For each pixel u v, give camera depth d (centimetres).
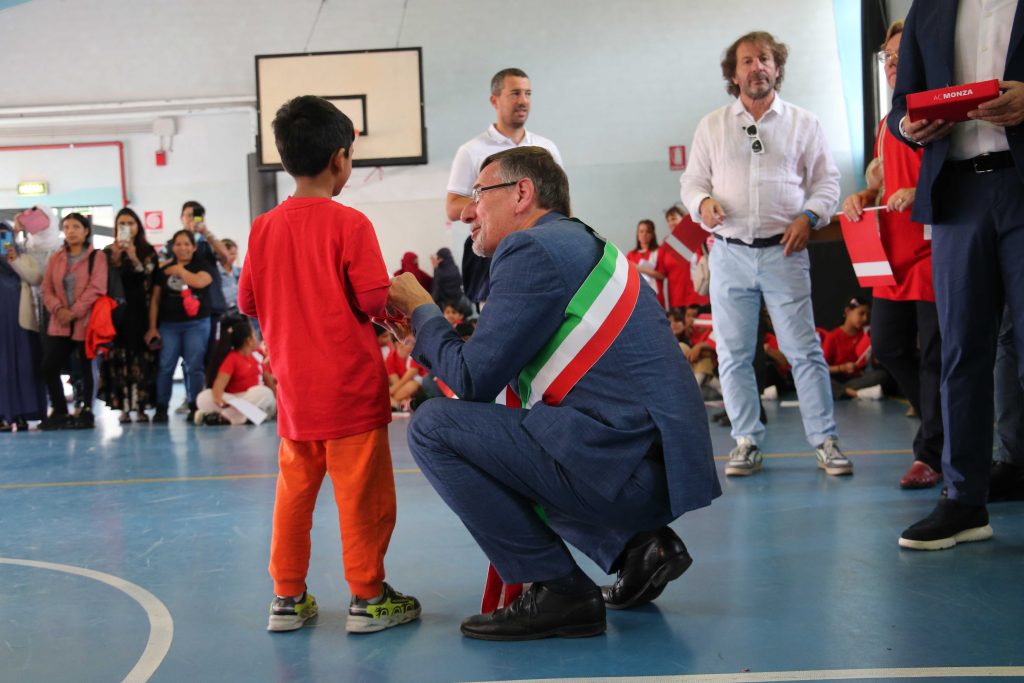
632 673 168
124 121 1119
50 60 1088
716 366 659
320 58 972
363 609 198
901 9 899
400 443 499
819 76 1036
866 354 625
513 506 186
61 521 325
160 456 488
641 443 178
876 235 311
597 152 1059
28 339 641
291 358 199
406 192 1077
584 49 1056
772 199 353
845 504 299
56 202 1130
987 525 246
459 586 229
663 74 1052
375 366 201
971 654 169
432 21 1063
